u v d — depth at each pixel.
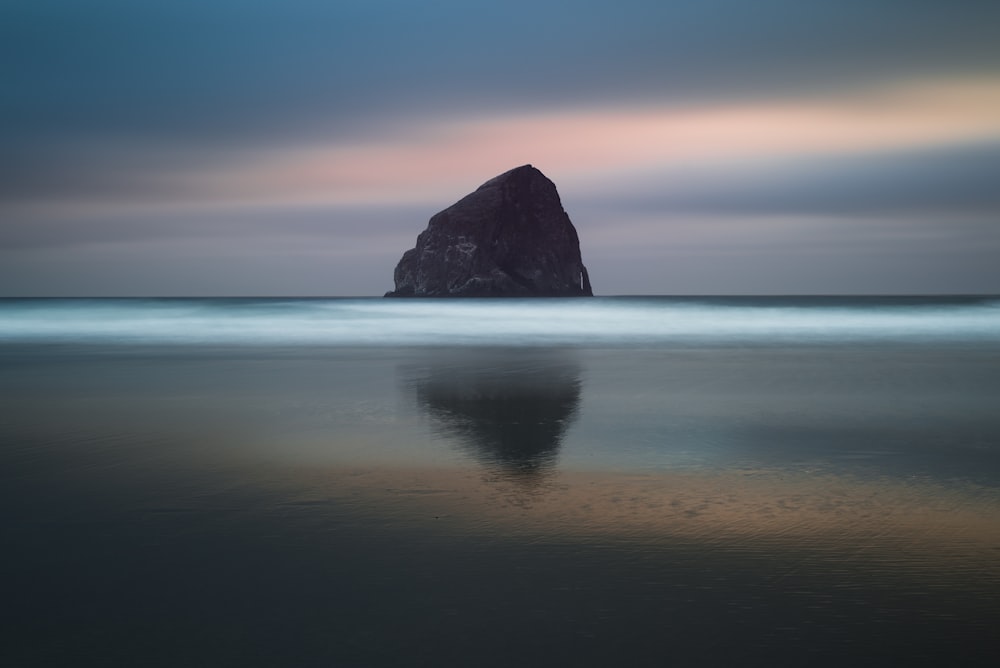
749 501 9.40
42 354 30.77
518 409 16.58
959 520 8.63
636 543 7.85
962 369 24.80
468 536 8.07
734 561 7.36
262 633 5.86
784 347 34.19
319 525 8.47
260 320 53.62
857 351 32.00
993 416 15.74
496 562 7.33
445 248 183.88
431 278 185.00
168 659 5.47
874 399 18.11
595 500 9.42
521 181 190.25
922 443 13.00
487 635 5.82
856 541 7.91
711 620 6.07
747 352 31.59
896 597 6.50
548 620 6.08
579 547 7.74
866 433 13.86
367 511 8.99
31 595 6.58
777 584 6.79
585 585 6.77
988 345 35.00
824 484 10.22
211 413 16.12
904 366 25.80
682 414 15.92
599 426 14.48
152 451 12.37
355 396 18.55
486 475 10.70
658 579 6.91
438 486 10.11
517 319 55.72
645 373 23.53
